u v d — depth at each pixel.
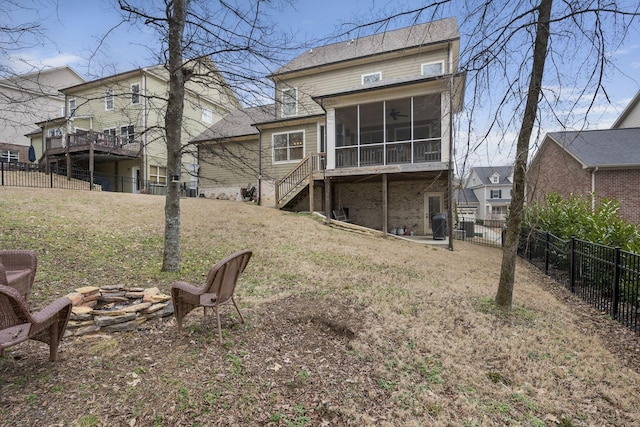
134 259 5.76
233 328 3.44
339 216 13.59
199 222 9.49
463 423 2.24
